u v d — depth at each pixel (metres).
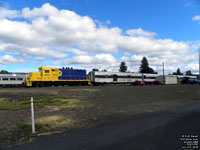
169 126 6.51
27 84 30.81
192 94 21.67
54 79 32.81
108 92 21.44
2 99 16.06
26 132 6.13
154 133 5.66
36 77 30.86
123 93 20.69
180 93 22.50
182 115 8.66
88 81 38.03
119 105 12.58
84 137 5.41
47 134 5.85
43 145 4.81
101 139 5.18
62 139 5.28
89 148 4.48
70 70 35.53
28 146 4.77
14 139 5.41
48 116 8.80
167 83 55.56
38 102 13.95
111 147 4.50
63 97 16.94
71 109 10.99
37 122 7.51
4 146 4.82
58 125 7.05
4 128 6.64
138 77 56.06
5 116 8.89
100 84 46.16
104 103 13.45
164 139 5.07
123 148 4.42
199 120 7.48
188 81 62.41
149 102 14.44
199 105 12.44
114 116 8.71
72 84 35.94
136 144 4.69
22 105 12.59
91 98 16.33
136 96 18.34
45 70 31.83
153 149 4.33
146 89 26.53
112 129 6.28
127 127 6.51
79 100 14.98
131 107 11.69
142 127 6.45
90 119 8.09
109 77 48.09
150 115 8.80
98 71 45.97
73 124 7.19
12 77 38.56
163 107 11.62
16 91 21.84
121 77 51.00
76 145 4.73
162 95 19.84
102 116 8.76
